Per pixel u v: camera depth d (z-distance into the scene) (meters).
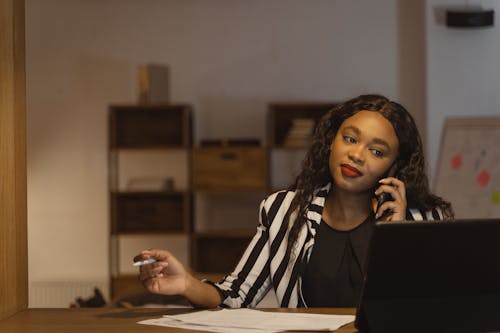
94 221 6.60
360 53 6.45
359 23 6.46
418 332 1.44
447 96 6.14
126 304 4.09
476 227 1.44
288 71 6.49
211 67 6.53
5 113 1.78
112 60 6.58
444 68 6.14
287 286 2.07
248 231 6.22
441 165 5.61
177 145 6.32
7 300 1.72
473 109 6.12
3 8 1.78
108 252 6.35
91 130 6.61
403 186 2.04
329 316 1.66
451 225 1.42
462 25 5.93
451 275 1.46
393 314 1.45
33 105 6.63
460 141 5.59
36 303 6.52
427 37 6.15
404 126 2.03
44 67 6.61
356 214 2.09
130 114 6.34
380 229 1.38
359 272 2.02
